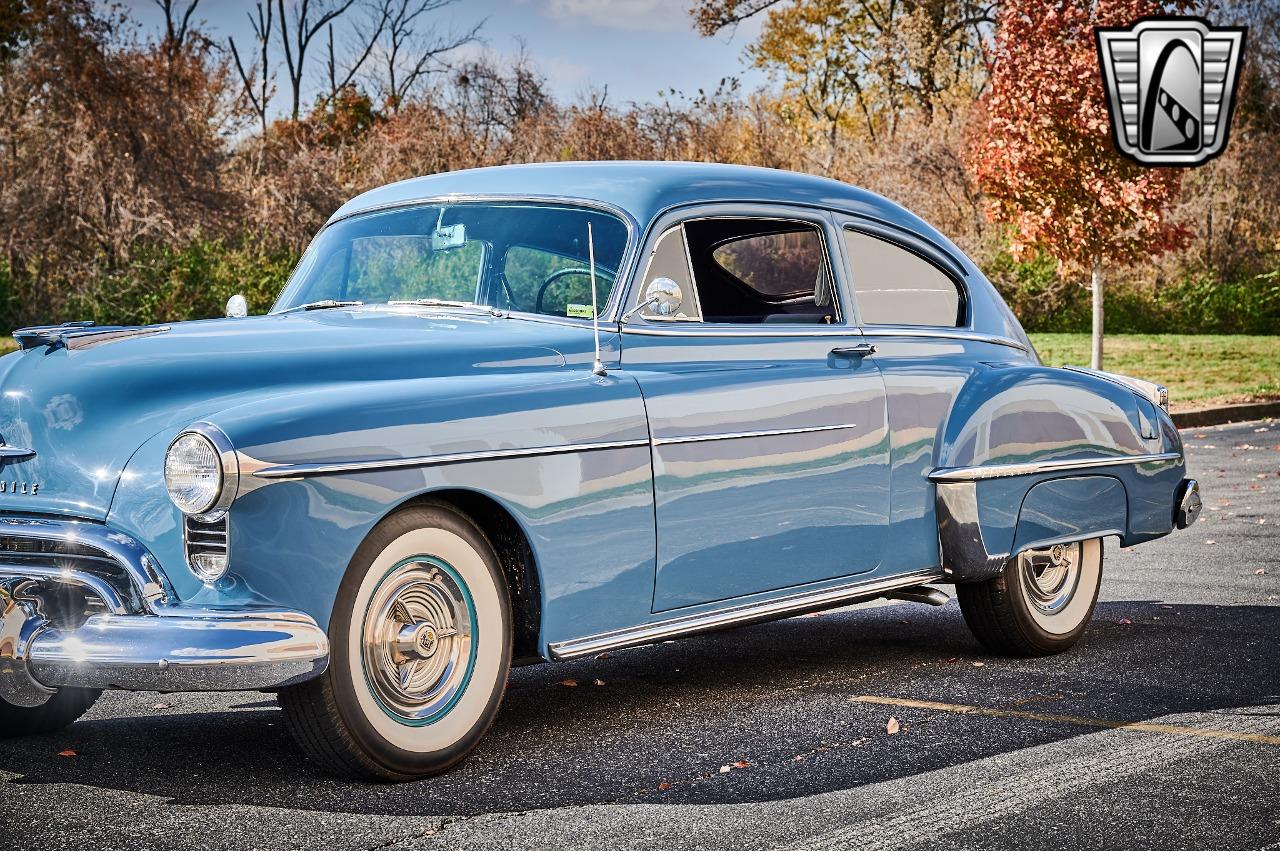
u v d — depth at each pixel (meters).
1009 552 5.54
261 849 3.50
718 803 3.87
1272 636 6.07
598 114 26.72
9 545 4.02
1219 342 27.00
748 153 28.16
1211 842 3.53
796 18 39.84
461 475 4.06
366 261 5.30
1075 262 16.61
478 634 4.21
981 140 17.19
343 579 3.88
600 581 4.40
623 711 4.96
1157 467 6.17
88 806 3.87
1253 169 31.70
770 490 4.85
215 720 4.91
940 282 5.88
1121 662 5.67
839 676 5.51
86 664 3.69
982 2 35.62
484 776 4.15
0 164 22.73
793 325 5.15
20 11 22.09
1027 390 5.68
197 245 23.56
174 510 3.79
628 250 4.82
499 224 5.08
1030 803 3.84
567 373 4.50
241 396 4.05
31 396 4.15
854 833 3.61
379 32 46.44
